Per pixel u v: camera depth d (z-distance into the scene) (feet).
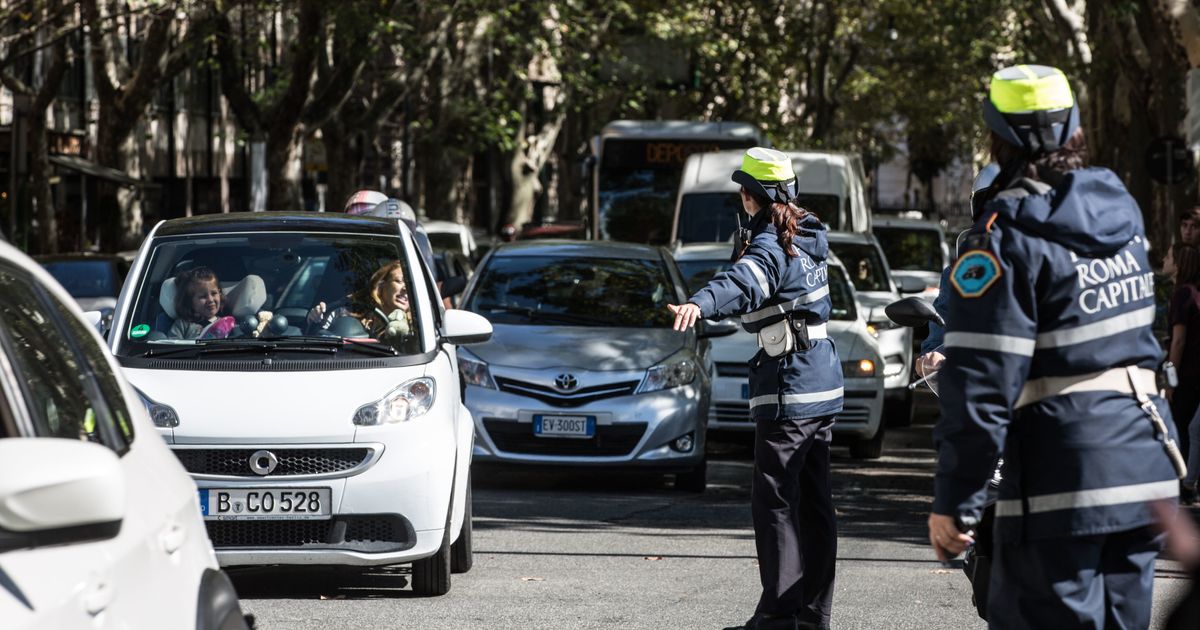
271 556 49.70
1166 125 145.48
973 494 26.16
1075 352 26.32
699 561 60.85
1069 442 26.30
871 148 443.32
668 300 84.79
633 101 259.60
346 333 53.72
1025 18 234.58
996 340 25.90
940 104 366.02
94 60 213.66
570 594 53.47
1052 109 26.84
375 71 235.20
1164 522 19.10
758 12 280.31
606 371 78.69
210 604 24.43
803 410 44.19
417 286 55.52
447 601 51.83
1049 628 26.63
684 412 78.79
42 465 18.06
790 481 44.39
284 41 296.71
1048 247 26.13
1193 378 75.87
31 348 23.08
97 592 19.66
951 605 51.93
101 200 219.41
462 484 54.54
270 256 55.83
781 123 303.07
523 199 279.28
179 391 50.70
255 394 50.60
